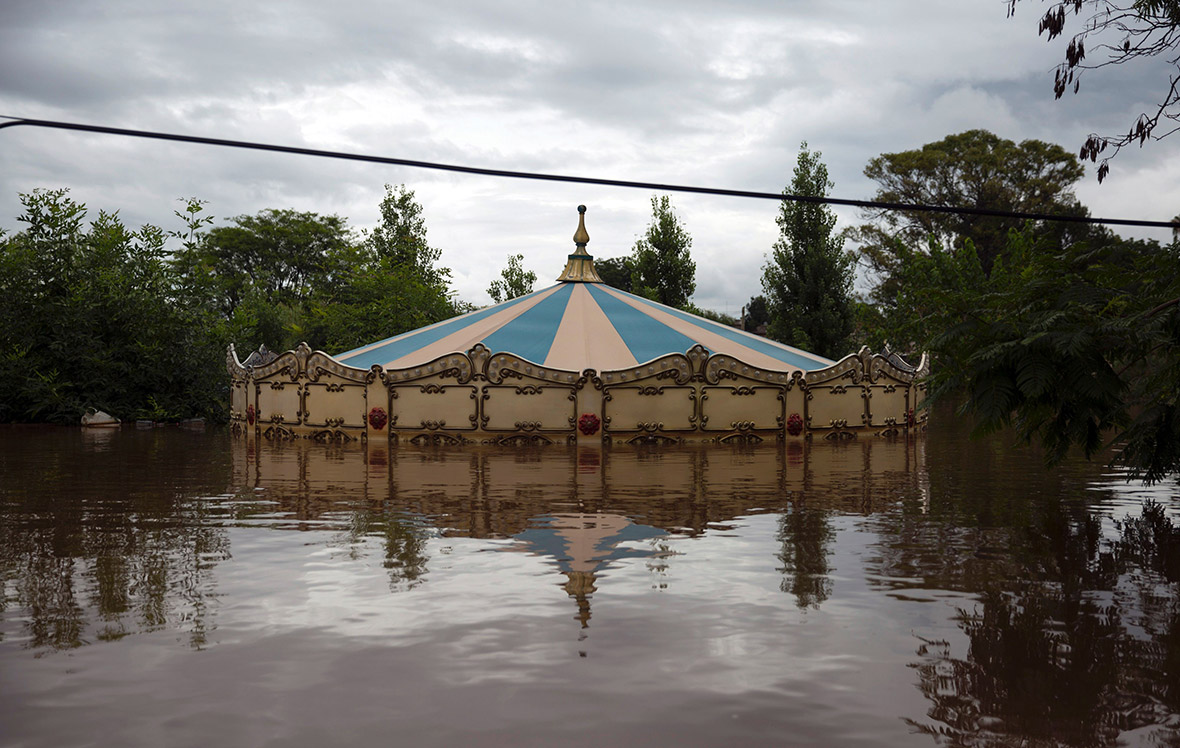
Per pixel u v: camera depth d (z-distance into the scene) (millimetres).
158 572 5988
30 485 10750
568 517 8242
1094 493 9875
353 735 3367
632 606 5125
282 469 12586
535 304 21922
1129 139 7645
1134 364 7691
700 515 8359
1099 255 7980
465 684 3887
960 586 5590
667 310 22672
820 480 11180
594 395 17516
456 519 8133
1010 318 7773
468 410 17500
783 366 19609
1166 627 4727
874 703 3693
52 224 25766
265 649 4363
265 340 34500
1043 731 3424
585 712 3586
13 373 24562
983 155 59812
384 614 4961
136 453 15352
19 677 3992
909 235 61844
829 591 5473
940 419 26500
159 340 26109
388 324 32219
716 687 3861
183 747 3270
